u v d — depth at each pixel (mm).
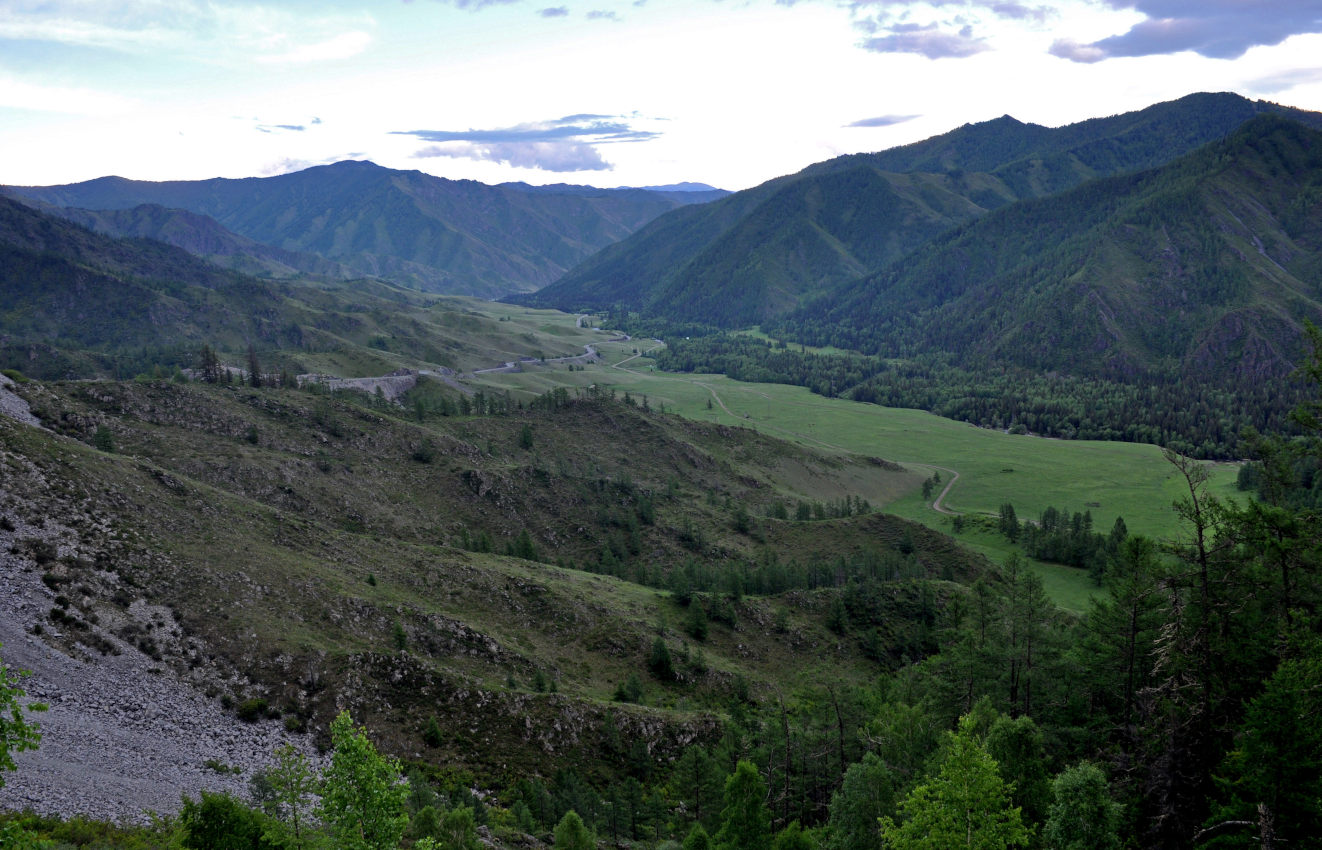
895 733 65250
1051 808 43125
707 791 73500
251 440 196125
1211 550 52281
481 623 113875
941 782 41500
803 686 88750
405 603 107188
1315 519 51062
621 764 89062
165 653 78688
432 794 67562
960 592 149000
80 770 56469
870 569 173625
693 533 197125
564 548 190875
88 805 51594
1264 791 40938
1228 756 43594
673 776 79250
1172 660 51594
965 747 41625
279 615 91500
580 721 92375
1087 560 193125
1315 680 41250
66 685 67938
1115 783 50250
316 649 87312
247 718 76062
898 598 147000
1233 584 51438
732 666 123625
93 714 65875
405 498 188250
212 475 163500
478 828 63031
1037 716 64062
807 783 72500
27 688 64938
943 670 79188
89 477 98938
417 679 89562
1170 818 47125
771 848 54281
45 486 92000
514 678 99688
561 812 75562
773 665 128125
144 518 97625
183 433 186875
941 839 40500
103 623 77812
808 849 52250
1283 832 40688
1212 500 52000
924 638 137625
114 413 186000
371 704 84000
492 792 78125
